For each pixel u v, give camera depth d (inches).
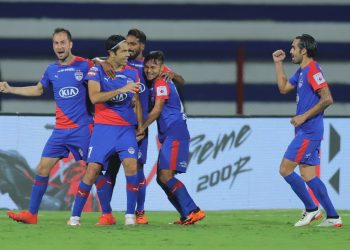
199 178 1348.4
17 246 861.8
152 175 1336.1
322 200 1077.8
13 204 1321.4
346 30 2031.3
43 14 1982.0
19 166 1323.8
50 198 1318.9
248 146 1365.7
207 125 1353.3
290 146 1075.9
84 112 1074.1
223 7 2020.2
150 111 1103.0
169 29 2009.1
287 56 2022.6
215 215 1272.1
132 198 1055.6
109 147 1037.8
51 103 1939.0
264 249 862.5
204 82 2004.2
